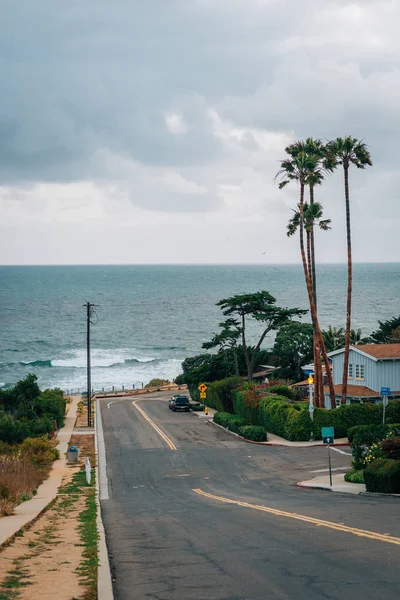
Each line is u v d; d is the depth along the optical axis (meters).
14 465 33.22
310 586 10.64
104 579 11.77
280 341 75.69
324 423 46.75
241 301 71.88
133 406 73.50
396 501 23.58
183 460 40.81
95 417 64.19
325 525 16.97
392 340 82.38
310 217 50.81
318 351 52.03
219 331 190.38
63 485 32.12
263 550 13.94
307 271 50.72
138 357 147.88
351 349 55.38
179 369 132.25
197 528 17.97
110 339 176.62
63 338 176.75
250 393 55.03
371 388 53.16
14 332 185.38
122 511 23.66
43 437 49.00
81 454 43.97
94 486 31.67
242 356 80.00
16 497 26.11
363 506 21.48
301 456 40.81
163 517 21.09
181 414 65.69
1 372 127.06
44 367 133.12
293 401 54.25
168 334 186.12
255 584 10.98
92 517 21.19
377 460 27.44
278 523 17.89
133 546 15.59
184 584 11.27
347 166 48.88
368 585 10.50
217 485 32.03
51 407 58.12
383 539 14.42
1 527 18.20
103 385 113.25
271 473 35.41
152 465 39.44
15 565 13.01
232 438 49.53
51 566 12.94
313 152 49.94
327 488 29.11
